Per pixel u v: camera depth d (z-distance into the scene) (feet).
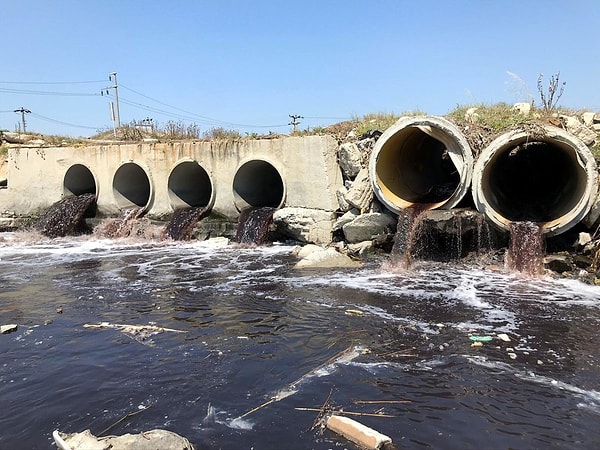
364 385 19.88
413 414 17.52
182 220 62.03
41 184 74.23
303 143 54.13
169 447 14.74
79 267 45.32
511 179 54.75
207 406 18.21
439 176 64.34
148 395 19.17
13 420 17.43
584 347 23.85
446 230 41.78
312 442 15.71
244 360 22.54
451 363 22.02
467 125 47.98
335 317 28.91
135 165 69.05
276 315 29.45
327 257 44.19
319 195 53.21
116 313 30.22
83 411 17.99
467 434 16.21
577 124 44.39
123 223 65.05
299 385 19.92
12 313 30.63
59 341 25.26
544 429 16.52
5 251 55.26
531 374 20.84
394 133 46.57
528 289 34.76
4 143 90.12
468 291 34.47
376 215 47.83
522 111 50.42
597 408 17.94
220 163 61.57
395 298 32.94
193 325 27.73
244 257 48.80
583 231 40.24
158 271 42.86
